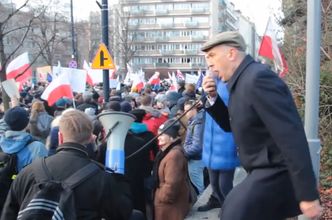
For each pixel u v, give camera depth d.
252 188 2.87
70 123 3.09
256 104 2.78
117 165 4.27
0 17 17.97
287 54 10.10
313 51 4.29
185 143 6.96
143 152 5.67
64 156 3.04
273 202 2.85
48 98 10.30
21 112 4.76
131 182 5.54
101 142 5.24
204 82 3.47
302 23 10.38
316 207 2.61
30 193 2.93
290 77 9.12
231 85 2.95
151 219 5.66
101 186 2.99
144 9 120.50
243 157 2.97
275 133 2.70
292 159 2.64
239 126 2.91
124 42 66.69
